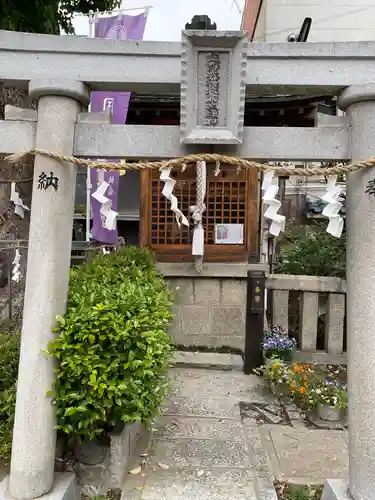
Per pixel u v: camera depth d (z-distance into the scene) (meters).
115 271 4.34
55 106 2.66
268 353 5.55
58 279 2.75
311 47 2.60
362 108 2.58
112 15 6.84
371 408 2.58
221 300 6.47
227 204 6.44
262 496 3.04
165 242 6.54
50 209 2.69
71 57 2.66
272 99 5.73
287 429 4.12
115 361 2.75
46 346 2.72
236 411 4.48
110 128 2.71
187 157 2.56
